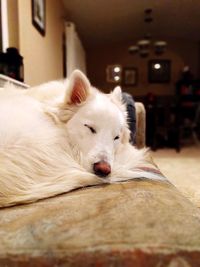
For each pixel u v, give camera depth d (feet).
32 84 8.85
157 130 16.69
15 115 2.93
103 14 17.22
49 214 1.89
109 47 23.84
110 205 1.98
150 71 23.72
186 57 23.71
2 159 2.41
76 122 3.41
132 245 1.42
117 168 3.11
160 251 1.39
